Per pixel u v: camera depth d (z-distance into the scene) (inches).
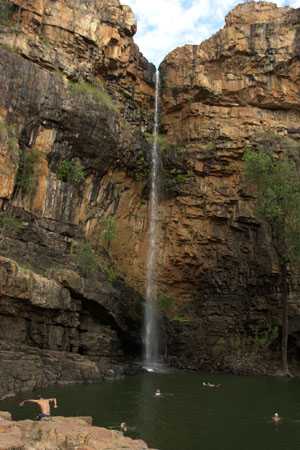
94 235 1534.2
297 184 1425.9
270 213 1403.8
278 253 1433.3
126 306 1409.9
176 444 625.6
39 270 1194.6
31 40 1448.1
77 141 1441.9
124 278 1585.9
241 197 1660.9
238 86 1737.2
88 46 1595.7
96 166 1514.5
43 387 968.3
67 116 1400.1
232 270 1631.4
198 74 1764.3
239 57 1753.2
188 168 1712.6
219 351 1509.6
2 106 1267.2
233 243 1649.9
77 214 1464.1
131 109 1761.8
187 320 1604.3
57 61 1481.3
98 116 1464.1
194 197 1697.8
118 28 1679.4
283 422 756.0
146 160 1665.8
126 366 1307.8
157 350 1525.6
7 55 1304.1
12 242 1205.7
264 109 1743.4
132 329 1430.9
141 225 1715.1
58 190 1396.4
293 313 1502.2
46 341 1108.5
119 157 1566.2
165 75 1857.8
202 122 1740.9
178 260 1690.5
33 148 1349.7
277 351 1482.5
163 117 1845.5
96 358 1232.8
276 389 1075.9
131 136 1600.6
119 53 1681.8
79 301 1216.8
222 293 1628.9
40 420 613.9
